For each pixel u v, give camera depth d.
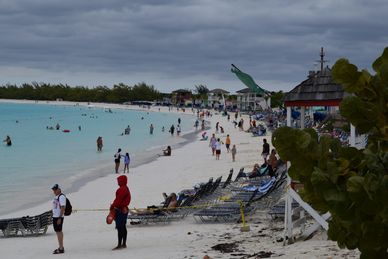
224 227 15.59
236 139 62.94
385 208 4.31
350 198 4.49
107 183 31.16
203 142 61.22
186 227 16.23
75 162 42.62
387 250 4.84
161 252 12.59
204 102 193.75
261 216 16.78
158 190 27.31
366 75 5.02
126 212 13.80
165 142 62.88
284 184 19.75
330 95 12.30
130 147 56.28
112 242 14.84
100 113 154.25
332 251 10.44
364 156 4.84
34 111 159.00
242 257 11.11
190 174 33.59
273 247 11.80
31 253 14.02
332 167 4.65
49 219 17.22
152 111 172.88
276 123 71.62
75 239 15.81
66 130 79.88
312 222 13.90
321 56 40.88
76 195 27.11
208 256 11.38
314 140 5.01
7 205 25.17
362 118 4.89
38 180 33.03
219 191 22.50
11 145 57.50
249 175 26.33
